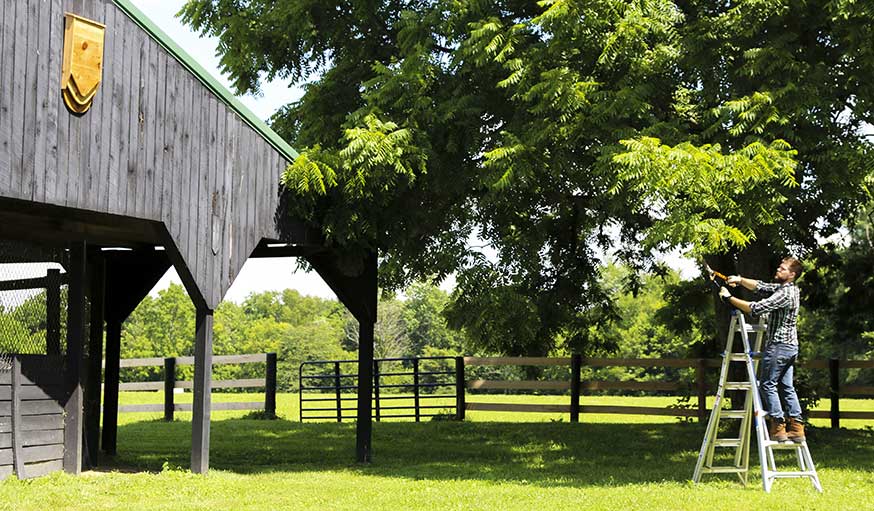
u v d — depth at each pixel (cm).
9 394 1155
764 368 1153
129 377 6297
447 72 1488
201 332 1222
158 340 6394
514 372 5619
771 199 1249
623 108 1322
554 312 2080
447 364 6025
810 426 1984
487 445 1738
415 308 6781
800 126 1368
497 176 1361
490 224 1812
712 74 1400
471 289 1723
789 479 1194
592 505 990
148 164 1148
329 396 4931
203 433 1225
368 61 1686
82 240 1252
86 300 1373
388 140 1311
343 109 1652
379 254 1541
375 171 1318
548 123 1358
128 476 1198
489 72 1449
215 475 1225
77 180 1062
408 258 1634
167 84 1177
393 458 1524
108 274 1516
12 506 968
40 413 1196
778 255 1812
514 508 977
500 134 1419
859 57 1355
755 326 1153
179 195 1186
